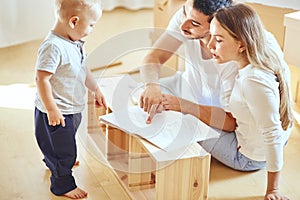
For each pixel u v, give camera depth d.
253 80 1.56
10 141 1.97
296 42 2.18
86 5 1.57
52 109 1.55
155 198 1.59
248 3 2.49
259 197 1.68
